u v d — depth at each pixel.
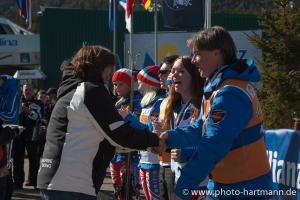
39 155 9.51
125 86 6.10
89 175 3.29
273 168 4.48
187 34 19.53
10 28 31.75
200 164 2.71
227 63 2.90
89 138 3.28
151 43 20.12
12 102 5.91
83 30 27.11
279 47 17.00
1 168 4.79
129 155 5.55
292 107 16.31
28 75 24.23
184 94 4.27
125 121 3.55
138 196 6.09
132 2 9.54
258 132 2.88
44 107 9.90
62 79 3.46
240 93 2.76
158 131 4.43
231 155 2.84
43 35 26.91
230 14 27.27
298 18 17.12
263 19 17.48
